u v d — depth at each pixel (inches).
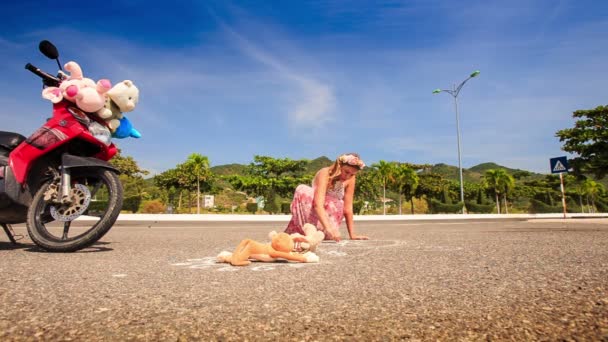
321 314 47.1
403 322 43.5
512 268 82.8
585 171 1125.1
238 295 58.2
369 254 112.7
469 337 38.3
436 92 1325.0
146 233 253.9
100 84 127.8
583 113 1115.9
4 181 126.7
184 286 65.5
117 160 1991.9
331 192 146.5
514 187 2623.0
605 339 37.2
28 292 60.4
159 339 37.9
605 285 62.9
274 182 2149.4
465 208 2016.5
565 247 128.6
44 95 126.9
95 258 107.3
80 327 41.7
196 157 1893.5
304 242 99.0
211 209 2148.1
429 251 120.2
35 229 127.4
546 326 41.4
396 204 2908.5
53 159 134.6
